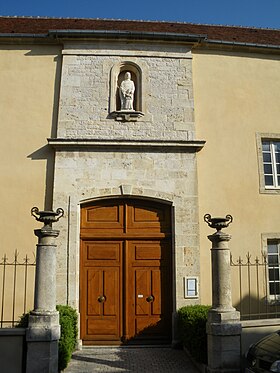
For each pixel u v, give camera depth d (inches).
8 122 413.7
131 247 400.8
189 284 390.3
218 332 286.8
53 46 433.4
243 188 424.2
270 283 420.5
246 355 269.9
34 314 275.3
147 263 398.9
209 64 444.8
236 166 427.2
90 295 390.6
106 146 406.3
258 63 455.5
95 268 394.9
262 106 446.3
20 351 272.2
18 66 426.6
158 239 403.2
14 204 398.3
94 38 428.5
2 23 501.4
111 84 424.2
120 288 393.4
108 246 399.5
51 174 405.1
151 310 392.2
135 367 314.3
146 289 395.2
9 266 388.8
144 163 409.4
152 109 422.9
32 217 397.1
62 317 311.0
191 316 327.3
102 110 418.3
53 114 418.3
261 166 433.4
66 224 392.8
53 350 274.2
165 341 387.2
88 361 329.4
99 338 384.8
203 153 422.9
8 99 418.6
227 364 284.4
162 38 432.8
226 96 440.1
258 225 420.2
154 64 433.7
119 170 406.0
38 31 462.6
